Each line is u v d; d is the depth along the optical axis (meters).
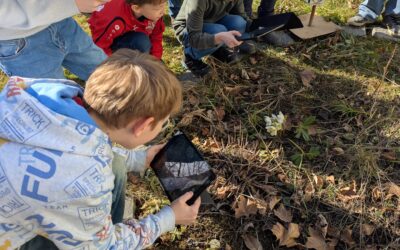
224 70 3.02
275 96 2.85
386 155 2.49
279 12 3.63
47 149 1.25
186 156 1.79
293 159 2.46
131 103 1.32
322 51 3.24
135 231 1.53
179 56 3.21
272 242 2.12
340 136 2.60
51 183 1.24
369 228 2.15
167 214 1.61
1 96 1.30
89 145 1.27
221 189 2.29
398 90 2.91
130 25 2.73
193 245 2.10
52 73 2.06
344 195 2.29
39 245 1.50
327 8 3.68
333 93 2.89
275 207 2.24
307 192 2.29
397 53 3.24
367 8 3.44
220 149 2.50
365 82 2.98
